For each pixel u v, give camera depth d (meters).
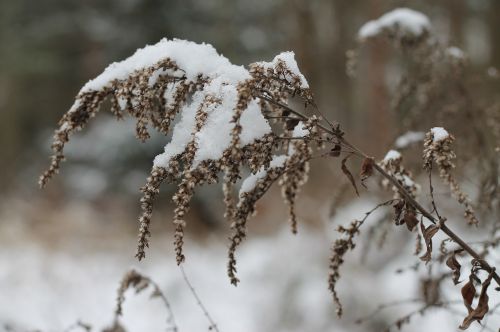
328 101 14.61
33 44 13.98
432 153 1.37
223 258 7.42
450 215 3.58
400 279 4.44
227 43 11.87
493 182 2.22
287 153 1.55
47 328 4.59
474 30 12.48
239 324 4.99
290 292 5.06
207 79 1.40
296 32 13.64
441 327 3.69
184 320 5.10
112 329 2.12
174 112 1.38
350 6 13.75
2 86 15.14
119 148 10.79
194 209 9.95
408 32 2.61
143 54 1.43
